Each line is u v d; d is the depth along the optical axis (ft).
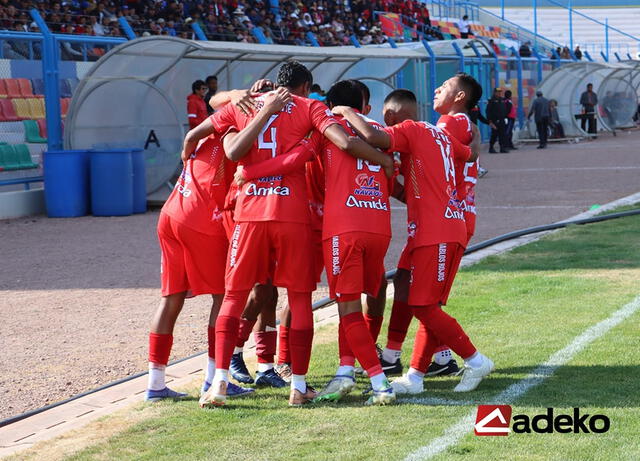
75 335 48.91
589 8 384.68
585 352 40.14
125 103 104.63
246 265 34.86
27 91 106.11
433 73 174.29
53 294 59.52
